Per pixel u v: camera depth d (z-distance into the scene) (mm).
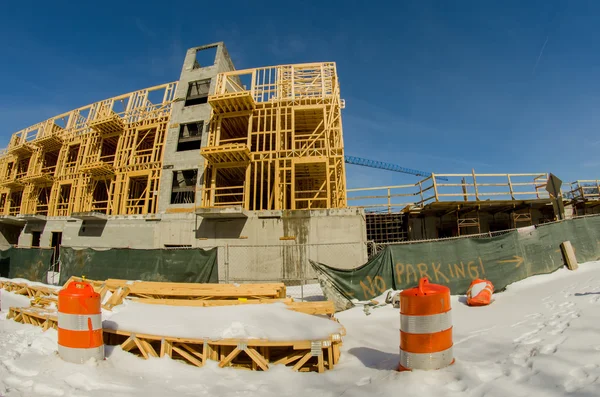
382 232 23391
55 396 4711
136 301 9258
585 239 12812
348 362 6031
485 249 11391
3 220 29734
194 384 5254
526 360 4555
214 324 6832
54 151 33094
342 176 21797
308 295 13102
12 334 7715
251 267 18844
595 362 4117
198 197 22656
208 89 26344
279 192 21188
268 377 5566
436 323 4691
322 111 23438
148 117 27109
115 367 5910
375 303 10484
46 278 17094
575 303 7160
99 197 29109
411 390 4137
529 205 21016
